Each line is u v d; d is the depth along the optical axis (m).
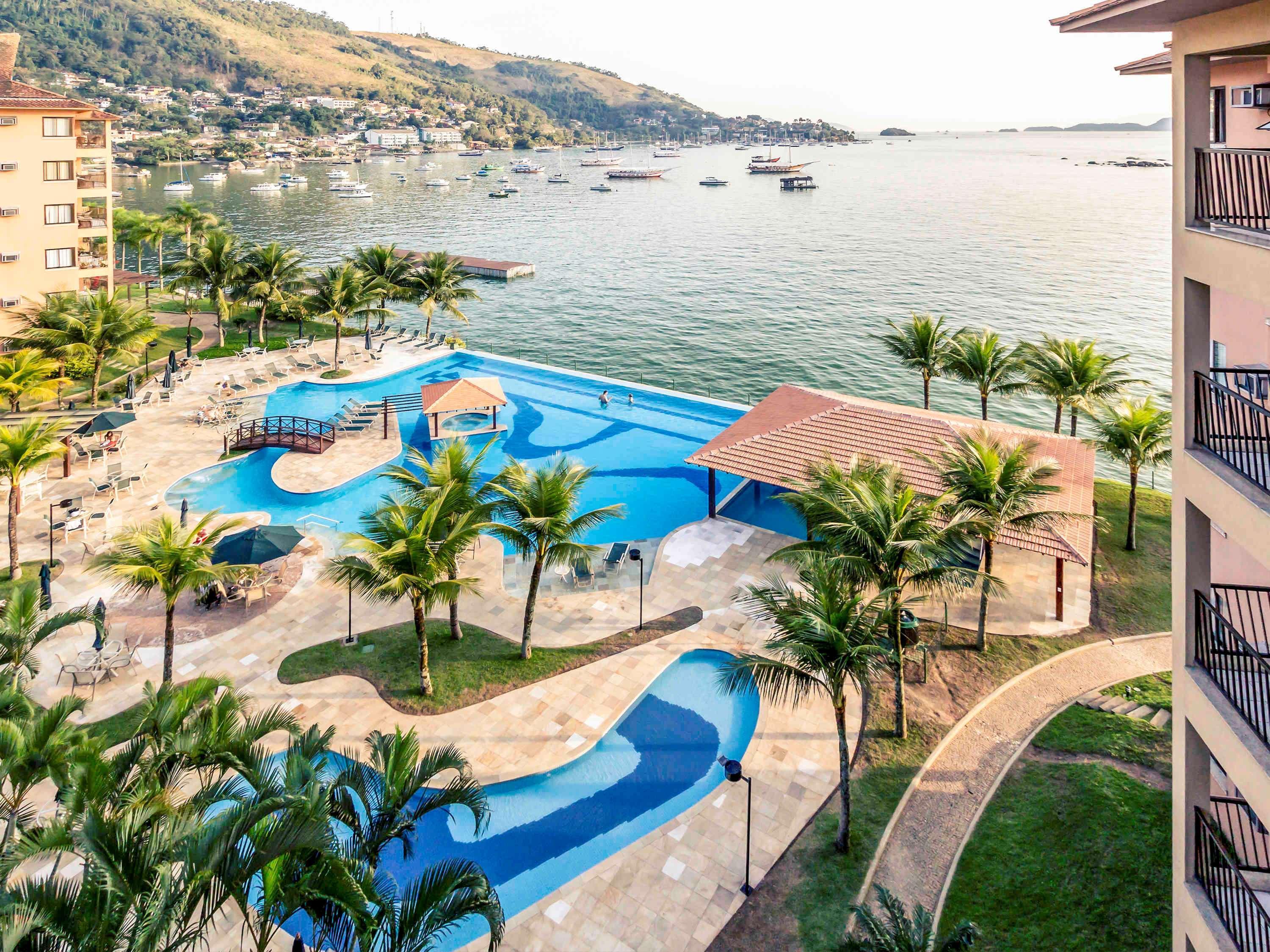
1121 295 93.50
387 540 21.69
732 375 67.38
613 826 18.75
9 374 36.62
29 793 18.42
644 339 77.81
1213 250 10.60
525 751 20.48
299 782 12.55
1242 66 19.25
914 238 140.00
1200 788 11.81
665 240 138.12
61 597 26.81
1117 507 34.25
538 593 28.11
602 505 35.97
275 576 28.20
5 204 48.09
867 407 33.00
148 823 11.74
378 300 61.91
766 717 21.84
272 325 64.88
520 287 100.44
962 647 24.70
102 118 50.94
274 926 12.35
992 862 17.11
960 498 22.64
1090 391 34.72
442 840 18.33
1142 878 16.19
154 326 49.59
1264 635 14.46
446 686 22.81
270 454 39.97
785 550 21.20
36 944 9.27
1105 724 20.83
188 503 34.34
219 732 14.43
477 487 27.61
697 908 16.30
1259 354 17.30
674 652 24.56
